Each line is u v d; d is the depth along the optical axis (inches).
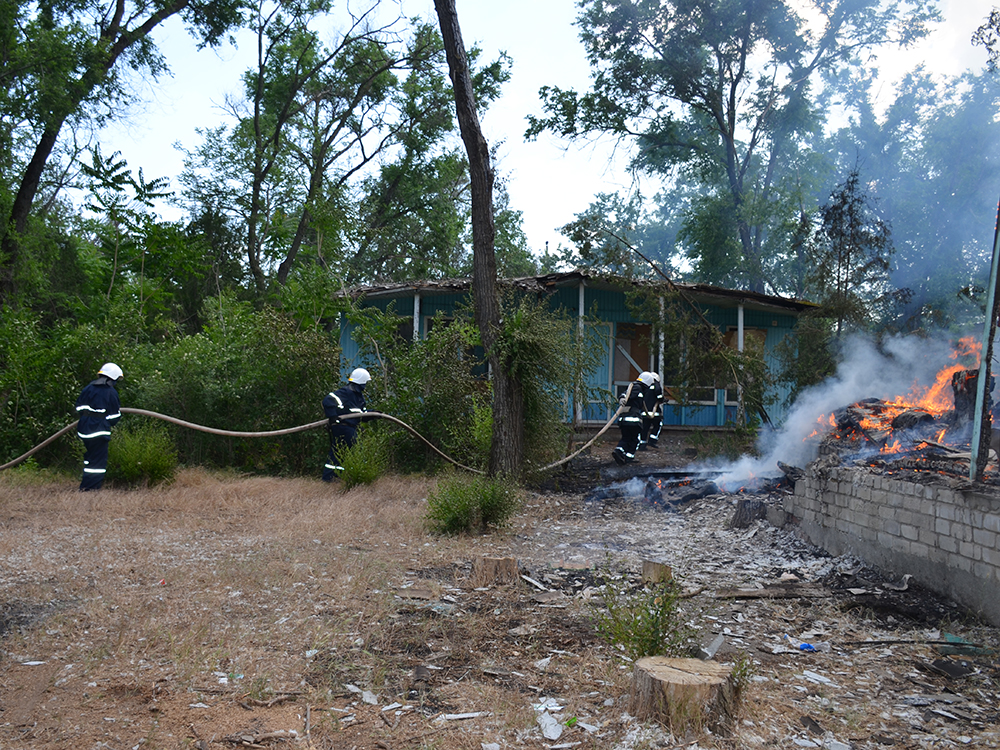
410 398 499.8
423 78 1149.1
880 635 190.4
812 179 1048.2
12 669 153.5
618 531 331.9
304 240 1119.0
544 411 446.9
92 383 383.9
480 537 307.0
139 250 614.2
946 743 129.4
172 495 369.4
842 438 327.0
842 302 598.2
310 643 171.3
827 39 1051.9
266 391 490.6
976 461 205.0
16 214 711.1
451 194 1264.8
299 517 326.6
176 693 142.2
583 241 624.4
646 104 1118.4
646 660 141.7
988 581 195.9
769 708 139.2
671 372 687.7
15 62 641.0
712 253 1114.1
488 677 154.2
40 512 327.0
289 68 1093.1
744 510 333.4
